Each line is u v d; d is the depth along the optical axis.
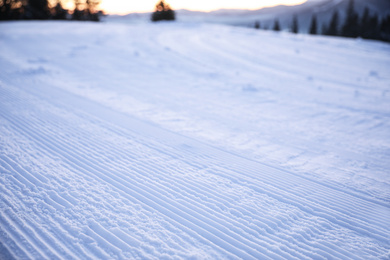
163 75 12.55
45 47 17.23
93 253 2.99
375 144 6.36
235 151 5.70
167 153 5.42
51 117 6.80
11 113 6.84
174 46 20.53
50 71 11.61
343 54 20.20
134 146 5.62
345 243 3.40
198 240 3.30
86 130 6.21
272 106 9.02
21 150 5.06
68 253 2.95
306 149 5.99
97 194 3.99
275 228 3.59
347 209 4.04
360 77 13.84
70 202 3.76
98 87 9.89
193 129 6.73
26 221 3.35
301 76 13.80
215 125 7.10
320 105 9.33
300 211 3.94
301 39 27.42
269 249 3.24
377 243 3.42
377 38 53.94
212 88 10.91
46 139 5.62
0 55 14.12
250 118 7.77
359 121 7.88
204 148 5.74
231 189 4.36
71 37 21.83
